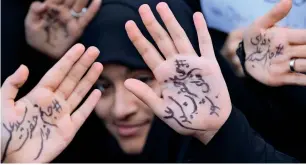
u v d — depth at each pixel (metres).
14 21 1.36
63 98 1.01
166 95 1.01
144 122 1.24
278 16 1.21
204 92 1.01
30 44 1.35
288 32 1.20
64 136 0.99
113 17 1.21
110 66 1.19
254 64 1.26
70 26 1.29
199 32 1.03
